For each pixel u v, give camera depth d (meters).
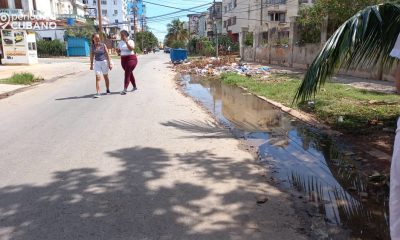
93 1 107.25
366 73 15.71
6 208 3.79
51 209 3.76
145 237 3.22
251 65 26.66
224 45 54.41
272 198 4.01
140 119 7.93
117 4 108.31
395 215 1.96
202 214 3.63
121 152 5.61
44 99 11.00
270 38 29.30
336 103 9.42
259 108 9.76
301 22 22.92
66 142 6.19
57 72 21.89
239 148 5.89
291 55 24.30
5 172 4.82
